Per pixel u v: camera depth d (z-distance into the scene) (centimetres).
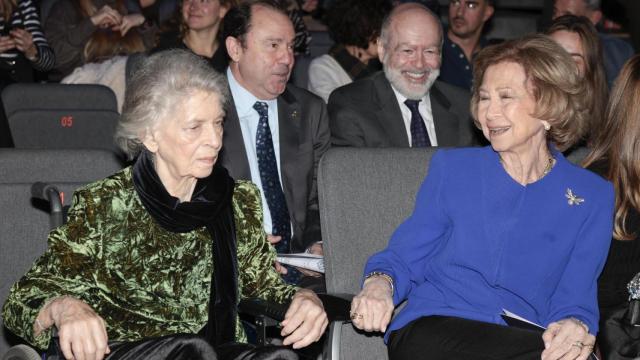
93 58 595
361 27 479
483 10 549
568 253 260
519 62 253
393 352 253
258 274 257
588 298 257
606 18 672
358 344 275
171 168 237
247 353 227
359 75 486
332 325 247
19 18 577
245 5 342
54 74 605
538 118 252
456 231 261
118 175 237
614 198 266
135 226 234
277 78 339
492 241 259
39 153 301
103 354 209
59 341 211
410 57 368
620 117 276
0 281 275
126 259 234
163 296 239
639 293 260
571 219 260
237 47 341
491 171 263
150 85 229
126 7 617
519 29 714
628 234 274
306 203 345
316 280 321
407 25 369
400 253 265
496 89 254
